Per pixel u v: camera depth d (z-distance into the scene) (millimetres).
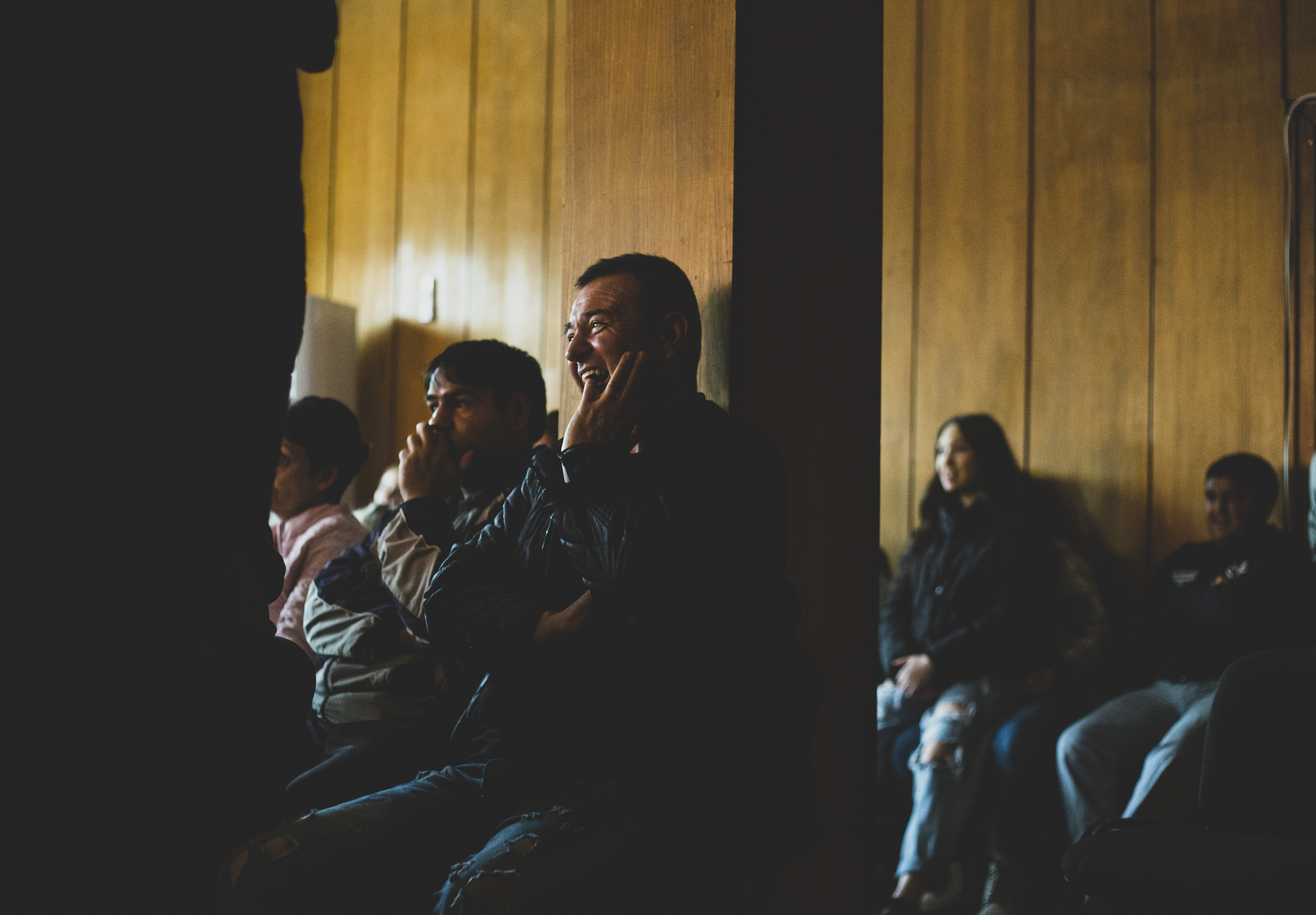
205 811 868
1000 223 3756
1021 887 2898
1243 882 1498
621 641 1287
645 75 1796
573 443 1354
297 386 4508
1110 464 3553
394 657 1908
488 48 4699
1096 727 2900
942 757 2973
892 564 3814
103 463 750
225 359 823
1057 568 3357
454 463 1905
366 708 1888
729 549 1250
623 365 1377
